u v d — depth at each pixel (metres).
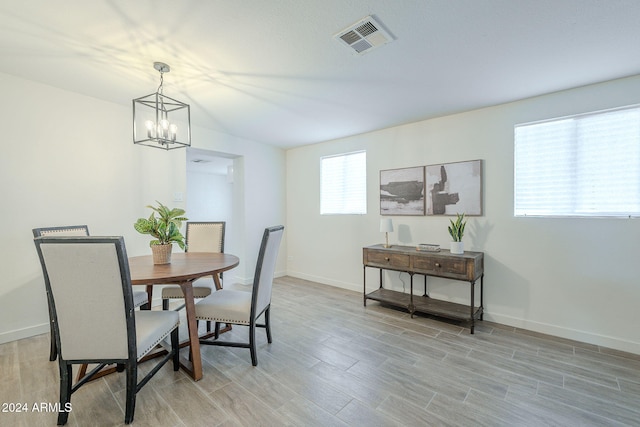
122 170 3.04
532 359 2.17
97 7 1.51
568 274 2.53
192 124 3.59
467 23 1.64
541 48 1.88
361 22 1.64
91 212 2.83
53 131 2.60
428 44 1.85
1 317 2.37
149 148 3.24
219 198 7.97
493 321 2.91
